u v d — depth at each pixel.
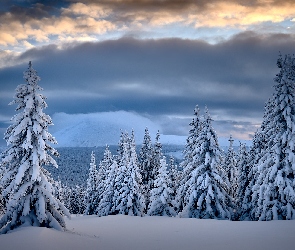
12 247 13.50
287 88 27.09
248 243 14.32
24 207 18.80
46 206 19.80
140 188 42.59
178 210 38.16
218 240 15.88
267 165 27.94
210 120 32.06
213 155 31.75
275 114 28.09
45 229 16.98
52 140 20.17
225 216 30.53
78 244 15.19
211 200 31.25
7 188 18.88
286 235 15.95
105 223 27.62
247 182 38.00
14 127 19.83
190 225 23.27
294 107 26.95
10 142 19.17
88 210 58.72
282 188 26.19
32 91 19.91
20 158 20.11
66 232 18.73
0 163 19.12
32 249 13.29
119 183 42.03
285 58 27.47
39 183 19.69
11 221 18.81
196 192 31.33
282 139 26.48
